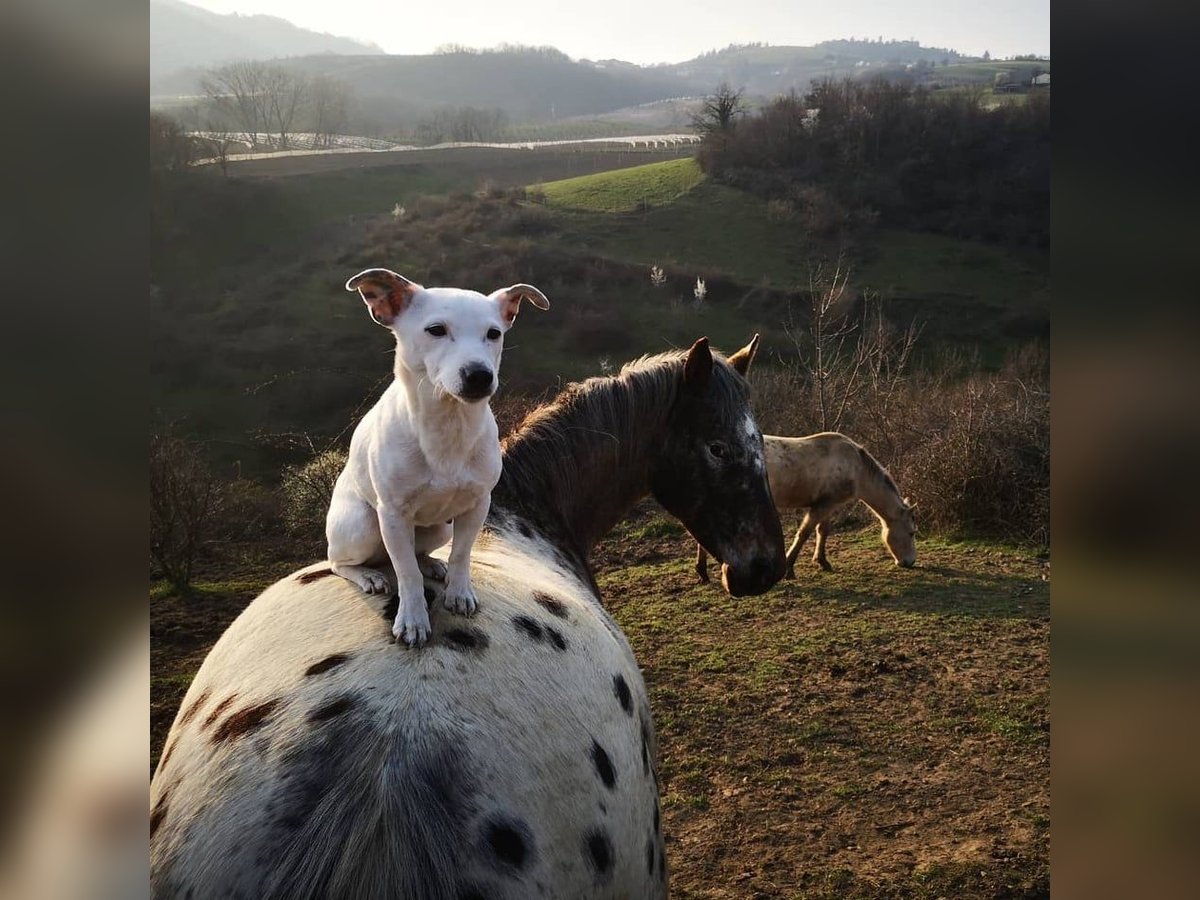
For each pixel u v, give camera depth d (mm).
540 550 2750
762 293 32719
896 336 22141
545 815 1611
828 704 5414
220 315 27094
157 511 7805
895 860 3848
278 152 58250
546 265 34938
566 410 3061
